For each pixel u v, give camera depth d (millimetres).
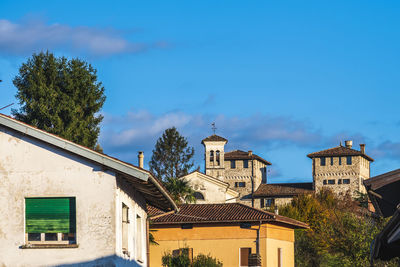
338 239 55031
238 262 44125
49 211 20891
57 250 20609
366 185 20562
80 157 20969
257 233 44406
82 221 20672
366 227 54594
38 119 55594
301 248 58656
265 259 44156
